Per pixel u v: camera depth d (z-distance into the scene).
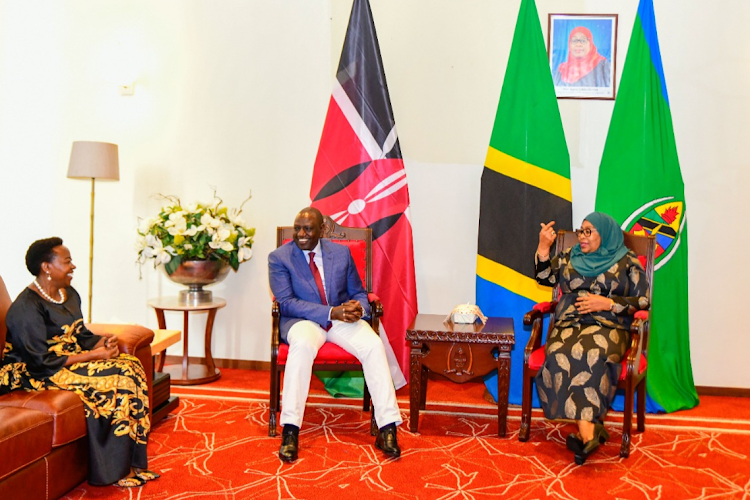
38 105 4.68
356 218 4.14
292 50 4.37
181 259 3.97
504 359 3.18
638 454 3.00
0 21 4.66
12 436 2.09
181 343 4.63
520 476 2.72
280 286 3.29
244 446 3.03
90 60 4.60
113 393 2.56
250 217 4.48
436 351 3.24
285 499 2.46
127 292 4.67
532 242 3.96
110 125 4.60
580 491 2.57
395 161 4.12
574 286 3.28
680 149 4.00
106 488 2.55
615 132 3.95
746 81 3.93
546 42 4.09
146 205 4.59
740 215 3.97
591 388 2.88
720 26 3.93
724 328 4.02
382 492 2.54
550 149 3.96
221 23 4.44
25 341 2.49
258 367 4.53
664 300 3.84
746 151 3.95
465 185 4.25
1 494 2.06
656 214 3.86
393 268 4.12
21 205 4.73
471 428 3.37
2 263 4.77
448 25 4.21
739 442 3.18
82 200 4.66
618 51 4.05
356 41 4.17
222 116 4.47
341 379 4.04
